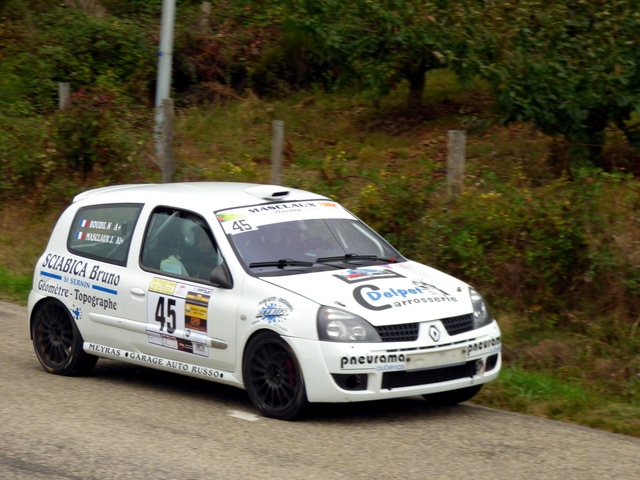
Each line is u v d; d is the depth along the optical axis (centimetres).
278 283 1473
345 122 3838
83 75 4356
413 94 3850
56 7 4853
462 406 1587
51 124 3303
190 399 1592
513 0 2805
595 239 2078
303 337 1392
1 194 3366
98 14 4866
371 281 1500
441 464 1236
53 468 1194
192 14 4784
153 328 1603
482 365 1492
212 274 1516
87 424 1408
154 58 4494
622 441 1383
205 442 1314
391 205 2384
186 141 3200
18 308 2459
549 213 2167
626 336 1961
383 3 3116
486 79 2825
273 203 1675
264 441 1324
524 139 3075
